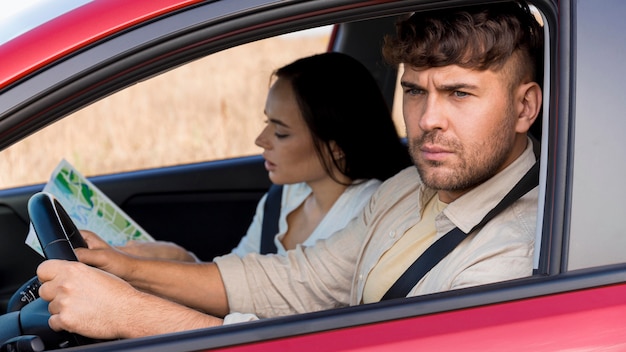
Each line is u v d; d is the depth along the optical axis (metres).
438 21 2.04
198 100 8.16
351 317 1.72
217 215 3.75
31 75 1.59
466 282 2.08
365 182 3.07
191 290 2.66
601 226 1.81
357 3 1.71
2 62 1.60
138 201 3.73
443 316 1.74
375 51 3.53
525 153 2.21
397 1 1.73
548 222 1.82
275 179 3.09
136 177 3.72
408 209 2.48
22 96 1.58
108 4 1.65
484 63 2.04
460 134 2.09
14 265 3.39
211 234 3.75
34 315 2.10
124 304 2.07
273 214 3.34
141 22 1.63
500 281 1.90
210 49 1.67
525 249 2.08
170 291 2.64
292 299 2.71
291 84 3.01
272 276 2.71
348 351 1.68
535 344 1.72
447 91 2.08
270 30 1.69
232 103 8.09
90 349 1.67
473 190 2.20
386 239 2.47
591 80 1.81
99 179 3.71
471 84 2.05
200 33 1.64
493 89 2.07
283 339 1.69
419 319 1.73
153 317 2.09
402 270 2.39
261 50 8.92
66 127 7.71
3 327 2.10
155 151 7.29
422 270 2.26
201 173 3.74
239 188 3.75
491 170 2.13
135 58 1.62
